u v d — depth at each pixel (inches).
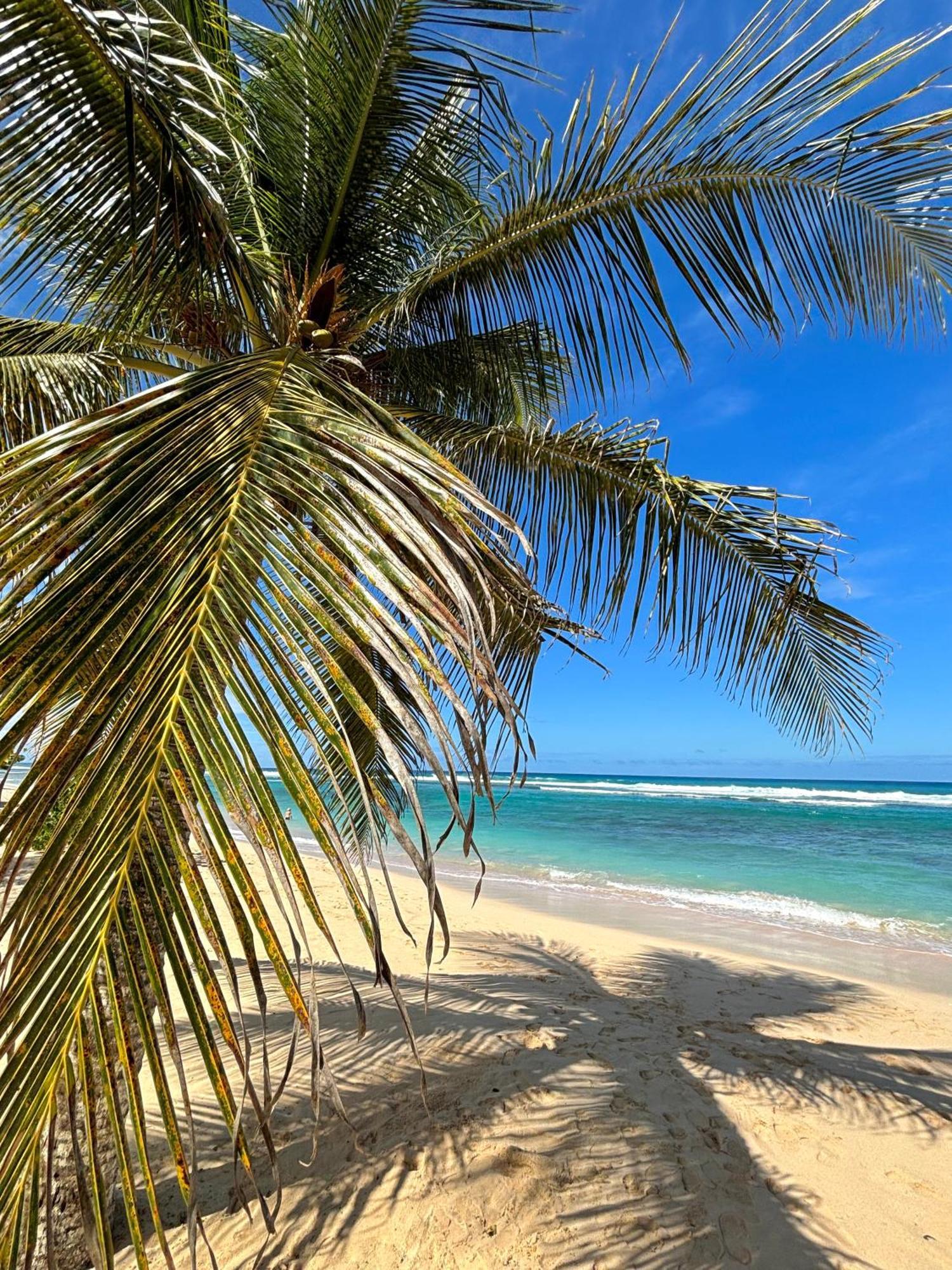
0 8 64.6
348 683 34.5
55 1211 83.9
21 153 75.2
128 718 33.0
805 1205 106.7
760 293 123.6
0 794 30.8
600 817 1005.8
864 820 951.6
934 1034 193.9
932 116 102.7
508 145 126.4
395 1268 92.1
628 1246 96.3
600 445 138.1
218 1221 100.4
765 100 111.1
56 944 29.8
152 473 41.2
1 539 36.9
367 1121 122.3
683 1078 142.8
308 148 131.7
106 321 104.4
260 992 29.9
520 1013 179.6
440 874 524.4
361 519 41.3
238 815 31.7
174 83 75.0
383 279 151.7
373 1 112.2
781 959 289.0
